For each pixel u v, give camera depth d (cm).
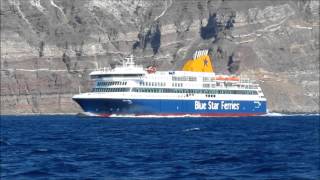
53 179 19700
